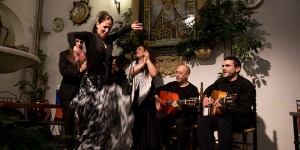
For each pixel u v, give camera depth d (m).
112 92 2.07
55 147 1.65
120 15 5.36
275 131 3.96
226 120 2.80
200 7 4.55
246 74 4.21
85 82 2.07
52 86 5.80
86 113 2.00
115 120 2.04
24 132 1.57
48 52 5.97
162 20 4.87
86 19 5.71
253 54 3.97
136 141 2.77
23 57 3.02
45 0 6.19
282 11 4.15
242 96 3.09
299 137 3.22
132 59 4.53
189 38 4.33
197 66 4.53
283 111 3.96
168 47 4.71
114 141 1.99
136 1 5.08
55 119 4.54
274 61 4.10
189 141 3.37
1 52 2.77
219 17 4.13
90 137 1.95
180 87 3.85
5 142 1.46
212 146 2.87
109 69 2.12
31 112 3.21
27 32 5.97
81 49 2.41
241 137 3.99
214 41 4.33
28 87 5.86
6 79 5.57
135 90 2.82
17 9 5.83
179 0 4.79
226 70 3.24
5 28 5.77
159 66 4.75
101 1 5.62
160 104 3.55
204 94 3.42
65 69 2.88
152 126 2.82
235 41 4.29
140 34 4.73
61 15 5.98
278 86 4.03
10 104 2.66
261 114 4.06
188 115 3.50
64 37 5.87
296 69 3.97
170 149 3.67
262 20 4.23
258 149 4.01
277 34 4.13
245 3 4.31
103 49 2.11
